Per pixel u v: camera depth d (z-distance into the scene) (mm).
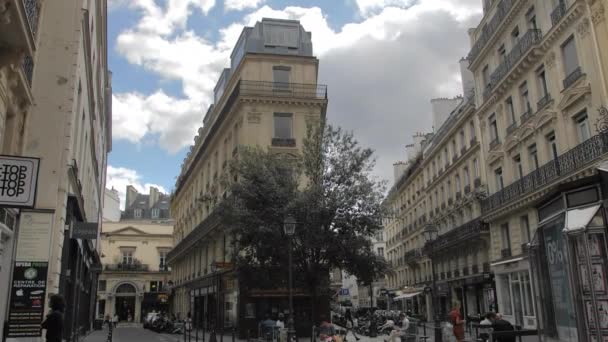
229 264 23406
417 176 53000
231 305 30094
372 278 22781
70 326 19844
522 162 26859
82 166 21359
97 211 40531
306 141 23547
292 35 35531
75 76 15805
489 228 32062
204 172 44094
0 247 12109
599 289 5719
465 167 38656
